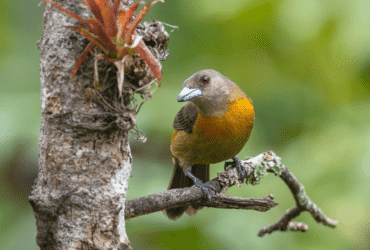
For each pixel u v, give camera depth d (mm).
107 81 3980
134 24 3676
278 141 12688
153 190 11477
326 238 11008
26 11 12570
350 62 11859
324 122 12531
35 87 11750
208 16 12633
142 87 4074
